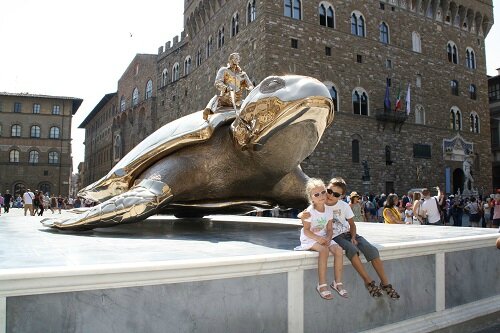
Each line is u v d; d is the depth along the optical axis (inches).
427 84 1567.4
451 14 1694.1
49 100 2581.2
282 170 223.0
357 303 149.0
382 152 1403.8
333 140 1300.4
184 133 223.3
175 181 217.8
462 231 237.3
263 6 1221.7
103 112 2982.3
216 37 1530.5
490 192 1722.4
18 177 2500.0
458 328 179.2
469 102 1704.0
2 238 182.4
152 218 344.2
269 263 125.7
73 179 4510.3
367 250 146.3
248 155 218.8
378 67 1434.5
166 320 110.4
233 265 118.6
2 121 2512.3
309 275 137.3
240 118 209.2
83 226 202.8
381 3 1481.3
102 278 101.6
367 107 1391.5
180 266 110.3
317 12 1310.3
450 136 1605.6
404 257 165.6
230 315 120.2
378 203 941.8
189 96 1759.4
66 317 98.7
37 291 95.1
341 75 1339.8
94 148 3240.7
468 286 194.2
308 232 142.9
